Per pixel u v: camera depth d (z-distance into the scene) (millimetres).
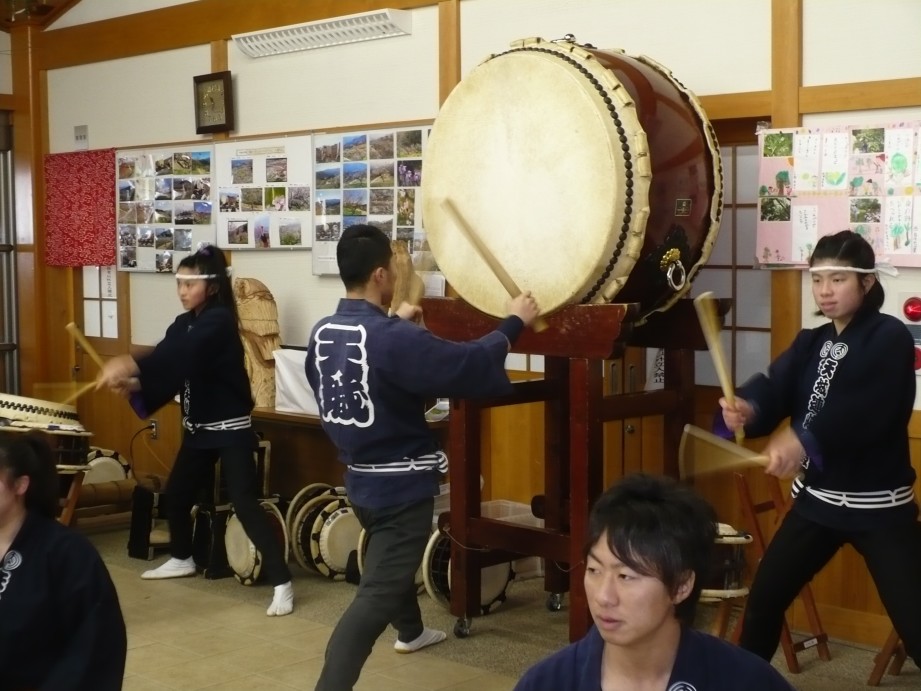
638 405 3703
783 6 3814
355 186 5191
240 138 5711
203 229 5953
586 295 3445
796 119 3814
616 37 4270
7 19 6852
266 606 4367
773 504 3652
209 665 3695
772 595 2863
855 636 3812
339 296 5340
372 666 3670
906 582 2689
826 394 2785
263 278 5699
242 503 4305
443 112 3754
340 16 5164
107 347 6668
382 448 3080
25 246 6957
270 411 5145
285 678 3576
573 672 1561
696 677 1508
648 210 3342
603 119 3332
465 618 3938
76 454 4957
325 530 4602
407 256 4707
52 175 6844
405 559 3109
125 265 6414
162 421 6332
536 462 4715
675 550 1456
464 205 3678
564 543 3621
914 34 3562
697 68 4055
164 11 6070
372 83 5137
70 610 2244
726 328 4207
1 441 2258
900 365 2713
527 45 3652
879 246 3652
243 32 5656
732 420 2777
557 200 3426
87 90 6617
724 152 4156
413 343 2963
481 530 3871
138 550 5113
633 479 1560
